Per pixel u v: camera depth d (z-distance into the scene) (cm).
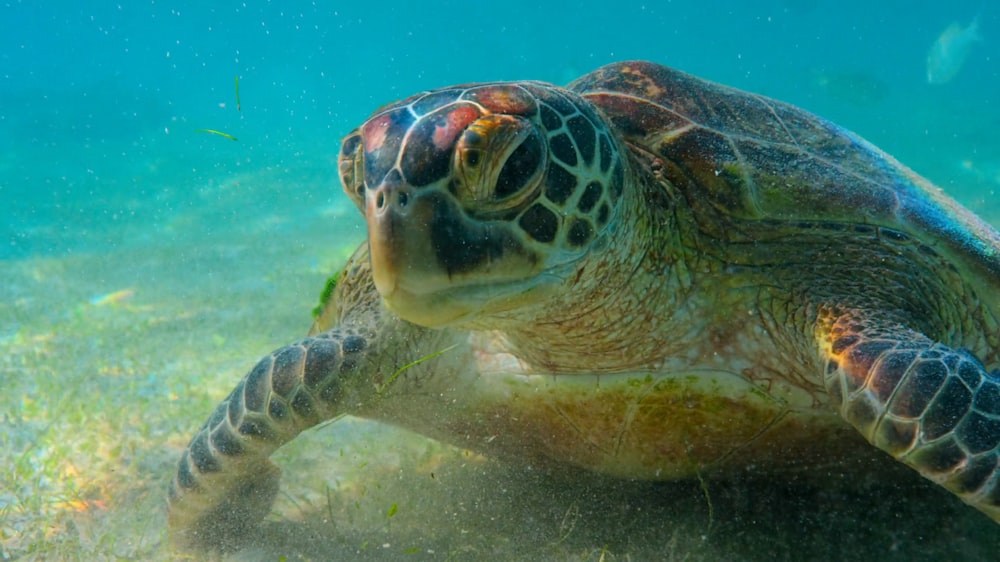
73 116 642
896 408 52
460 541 65
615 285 57
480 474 74
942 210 69
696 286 62
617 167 56
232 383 100
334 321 82
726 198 63
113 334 120
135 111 691
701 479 66
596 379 62
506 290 51
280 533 66
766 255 63
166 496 67
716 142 66
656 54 1423
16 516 67
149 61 1395
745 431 63
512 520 67
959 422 50
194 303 139
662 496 69
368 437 82
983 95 690
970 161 312
